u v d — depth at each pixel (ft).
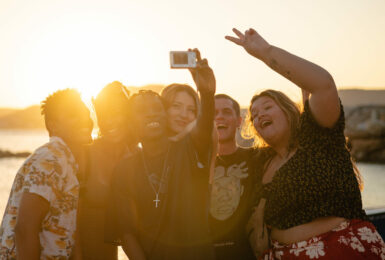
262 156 8.81
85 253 8.09
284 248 7.31
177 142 7.11
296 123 7.97
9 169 134.10
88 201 8.11
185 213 6.60
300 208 7.22
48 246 6.50
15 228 6.18
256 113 8.47
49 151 6.64
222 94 9.57
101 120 8.57
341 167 7.11
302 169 7.23
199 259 6.48
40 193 6.25
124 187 7.04
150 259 6.66
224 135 9.11
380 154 174.81
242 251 8.45
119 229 7.00
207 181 6.74
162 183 6.75
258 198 8.19
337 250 6.70
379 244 6.82
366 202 67.10
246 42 7.14
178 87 9.19
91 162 8.24
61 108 7.11
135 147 8.80
